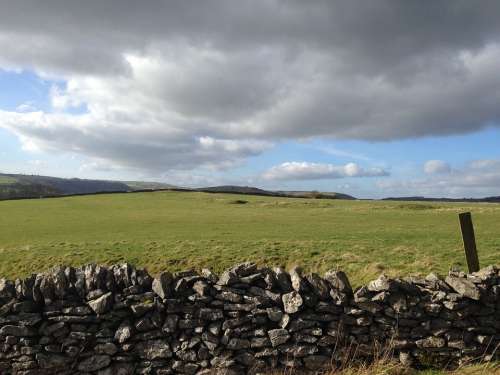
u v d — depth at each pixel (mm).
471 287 3941
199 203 30750
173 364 3854
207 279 4098
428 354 3908
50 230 14828
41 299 3912
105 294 3898
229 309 3941
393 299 3969
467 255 4980
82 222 17672
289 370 3842
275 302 3965
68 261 9039
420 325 3951
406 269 7031
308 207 26328
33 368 3814
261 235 11906
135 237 12102
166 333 3900
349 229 13312
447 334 3914
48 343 3844
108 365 3842
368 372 3631
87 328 3875
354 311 3939
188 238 11398
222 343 3895
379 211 21438
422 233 11758
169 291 3953
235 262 8438
